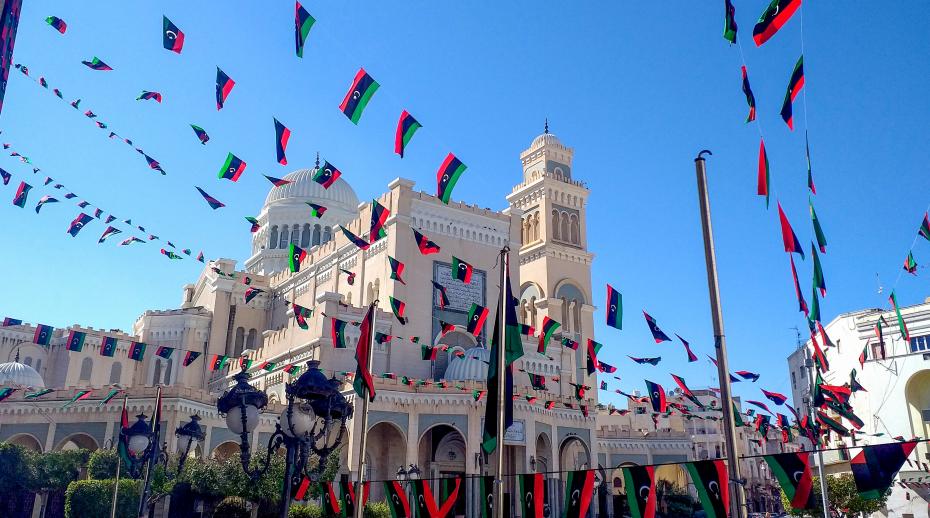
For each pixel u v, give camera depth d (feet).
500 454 60.90
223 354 267.39
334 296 207.62
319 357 199.21
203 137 76.69
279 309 280.72
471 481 181.27
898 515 157.28
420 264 224.12
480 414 188.55
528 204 301.84
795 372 260.62
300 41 56.95
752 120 52.70
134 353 117.39
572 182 303.27
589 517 152.25
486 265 238.07
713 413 327.06
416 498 82.89
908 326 205.16
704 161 57.06
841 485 137.90
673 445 269.44
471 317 110.32
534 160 309.42
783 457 51.65
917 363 199.52
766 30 48.47
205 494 148.25
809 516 138.82
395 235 221.46
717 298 53.72
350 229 248.73
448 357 218.59
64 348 251.19
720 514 53.62
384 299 219.41
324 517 118.11
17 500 159.84
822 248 63.21
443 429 196.85
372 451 188.96
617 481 166.20
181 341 264.31
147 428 90.27
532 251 289.53
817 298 72.43
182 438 90.33
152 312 269.85
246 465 68.90
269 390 222.28
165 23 62.80
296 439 67.46
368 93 60.80
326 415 70.59
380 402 182.60
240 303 278.67
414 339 140.97
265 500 147.43
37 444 191.72
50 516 159.12
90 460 156.25
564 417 207.62
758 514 246.68
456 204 236.63
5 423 183.21
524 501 67.26
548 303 268.00
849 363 216.95
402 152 64.85
